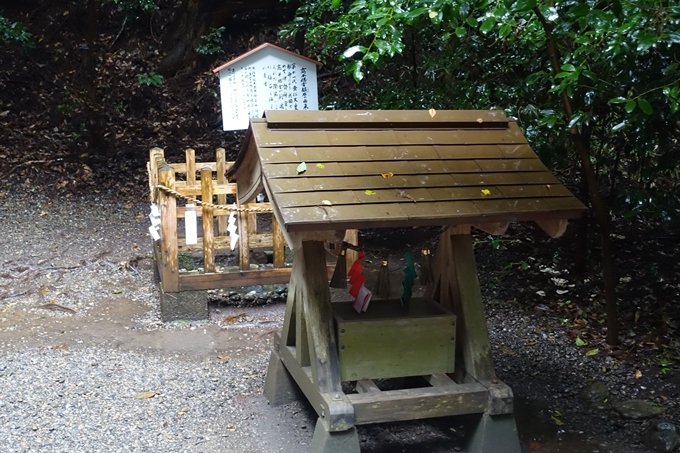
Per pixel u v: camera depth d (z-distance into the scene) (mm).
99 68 9773
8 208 7227
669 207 3713
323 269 2863
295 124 2744
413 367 2875
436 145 2818
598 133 4871
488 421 2771
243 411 3391
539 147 4031
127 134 9117
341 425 2582
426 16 3795
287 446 3066
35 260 5969
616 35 2742
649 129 3711
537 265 5461
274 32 10617
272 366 3463
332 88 8883
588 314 4625
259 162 2748
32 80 9516
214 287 4793
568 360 4059
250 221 4938
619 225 5930
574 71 2869
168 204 4625
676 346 4098
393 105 5137
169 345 4332
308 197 2416
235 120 6035
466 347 2912
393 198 2477
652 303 4645
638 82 3248
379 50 2957
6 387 3576
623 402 3490
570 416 3422
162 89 9820
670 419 3326
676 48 3088
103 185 8094
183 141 9172
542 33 3398
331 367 2738
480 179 2664
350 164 2625
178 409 3395
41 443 3008
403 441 3141
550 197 2611
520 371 3934
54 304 4973
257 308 5121
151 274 5789
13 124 8797
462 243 3004
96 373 3816
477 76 4941
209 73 10141
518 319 4676
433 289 3186
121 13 10500
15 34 8453
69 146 8648
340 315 2896
